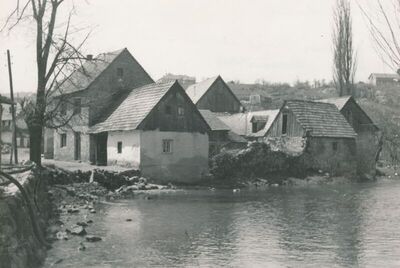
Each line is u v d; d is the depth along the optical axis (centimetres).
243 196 3011
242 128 5856
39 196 1764
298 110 4744
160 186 3388
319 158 4572
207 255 1365
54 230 1636
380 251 1427
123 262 1269
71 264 1229
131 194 2997
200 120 3816
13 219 1082
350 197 3014
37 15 2608
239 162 3950
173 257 1334
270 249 1447
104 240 1546
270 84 12575
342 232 1739
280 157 4188
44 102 2653
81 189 2878
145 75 4456
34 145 2628
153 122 3544
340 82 6166
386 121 6391
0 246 953
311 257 1350
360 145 5359
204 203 2589
